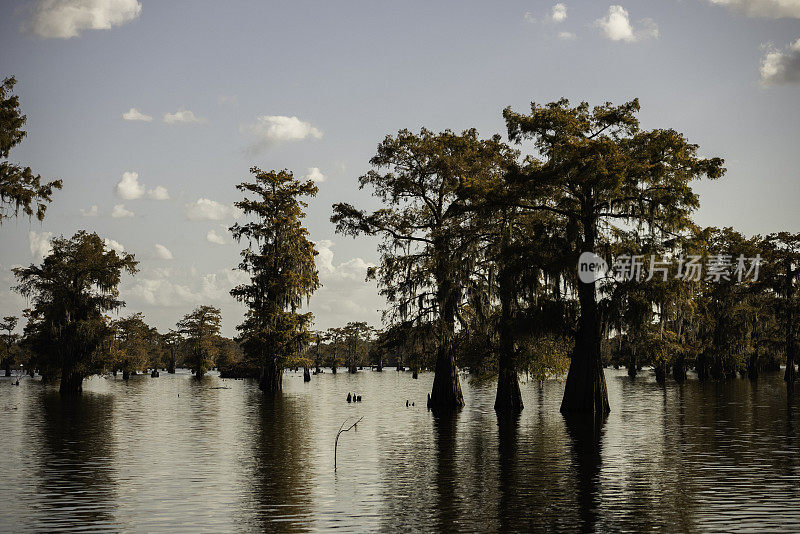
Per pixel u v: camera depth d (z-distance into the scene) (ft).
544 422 127.13
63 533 51.03
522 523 53.57
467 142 157.58
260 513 56.85
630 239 137.39
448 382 161.89
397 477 72.54
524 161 146.30
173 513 56.95
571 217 136.15
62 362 220.23
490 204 140.46
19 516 55.98
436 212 161.79
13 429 119.85
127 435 110.83
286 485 68.44
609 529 51.75
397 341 157.48
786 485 67.51
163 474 74.64
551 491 65.21
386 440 102.83
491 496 63.10
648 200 131.44
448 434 109.81
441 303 151.64
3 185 119.03
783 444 96.27
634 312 127.54
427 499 61.87
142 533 50.93
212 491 65.67
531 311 133.90
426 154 157.69
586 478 71.61
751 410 152.25
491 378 158.51
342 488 66.95
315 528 52.24
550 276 136.56
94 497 63.00
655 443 97.76
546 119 137.80
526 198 139.64
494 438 104.32
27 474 74.79
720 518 54.65
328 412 155.12
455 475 73.61
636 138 135.85
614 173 125.39
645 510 57.41
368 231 162.30
